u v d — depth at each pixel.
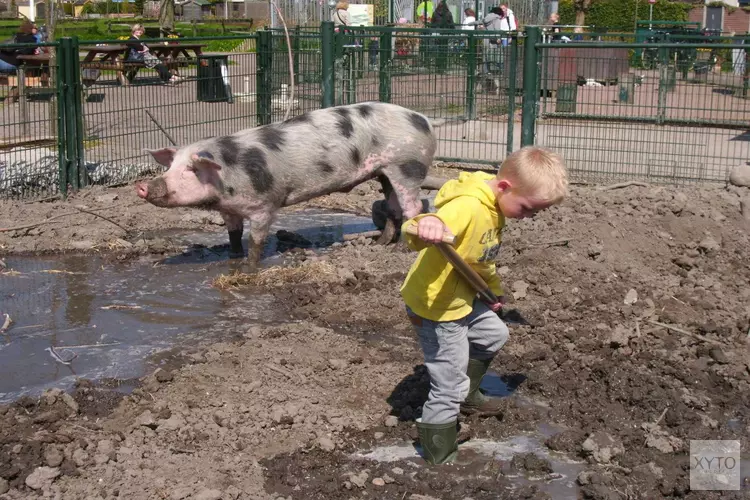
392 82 12.62
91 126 11.74
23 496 4.20
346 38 13.06
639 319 6.37
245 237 8.76
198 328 6.42
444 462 4.62
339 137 7.68
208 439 4.76
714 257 7.86
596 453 4.64
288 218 9.54
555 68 13.34
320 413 5.06
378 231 8.62
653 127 12.34
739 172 9.80
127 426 4.91
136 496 4.20
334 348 5.95
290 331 6.22
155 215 9.34
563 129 12.93
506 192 4.23
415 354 5.96
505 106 12.40
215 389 5.32
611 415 5.12
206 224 9.17
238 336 6.26
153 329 6.40
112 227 8.83
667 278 7.29
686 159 11.64
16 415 5.02
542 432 5.00
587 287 6.98
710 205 9.08
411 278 4.41
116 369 5.71
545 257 7.43
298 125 7.64
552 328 6.27
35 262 7.93
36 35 17.22
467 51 12.38
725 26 30.44
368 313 6.68
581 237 7.85
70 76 9.91
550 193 4.16
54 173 10.12
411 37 12.24
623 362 5.73
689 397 5.27
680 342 6.04
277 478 4.45
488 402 5.23
